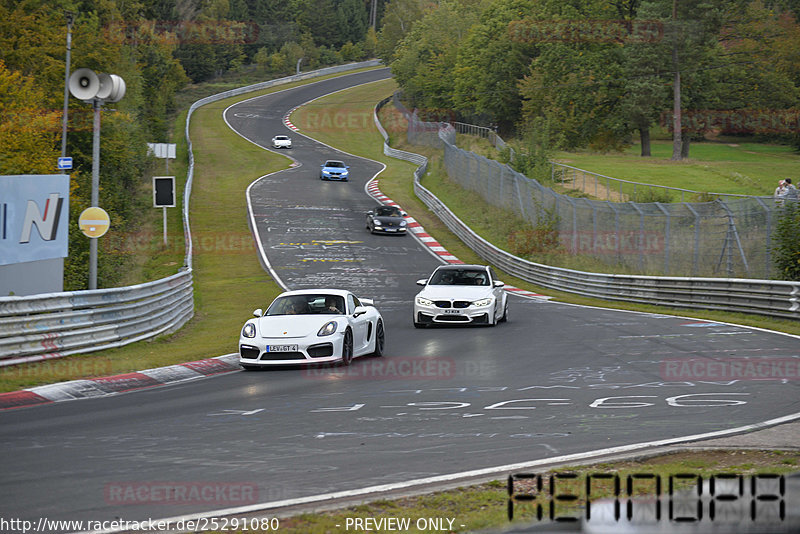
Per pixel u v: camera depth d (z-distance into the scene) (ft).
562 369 70.95
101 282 134.51
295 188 327.67
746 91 485.56
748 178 301.63
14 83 200.13
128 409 53.52
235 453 40.14
